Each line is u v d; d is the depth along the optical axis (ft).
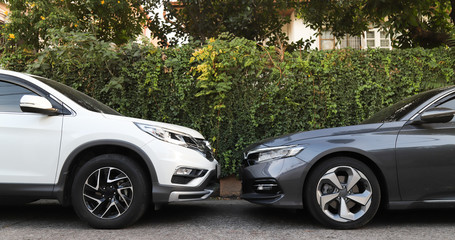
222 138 19.16
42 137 11.30
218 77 18.29
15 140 11.27
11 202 11.40
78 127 11.40
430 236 10.47
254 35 27.02
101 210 11.53
